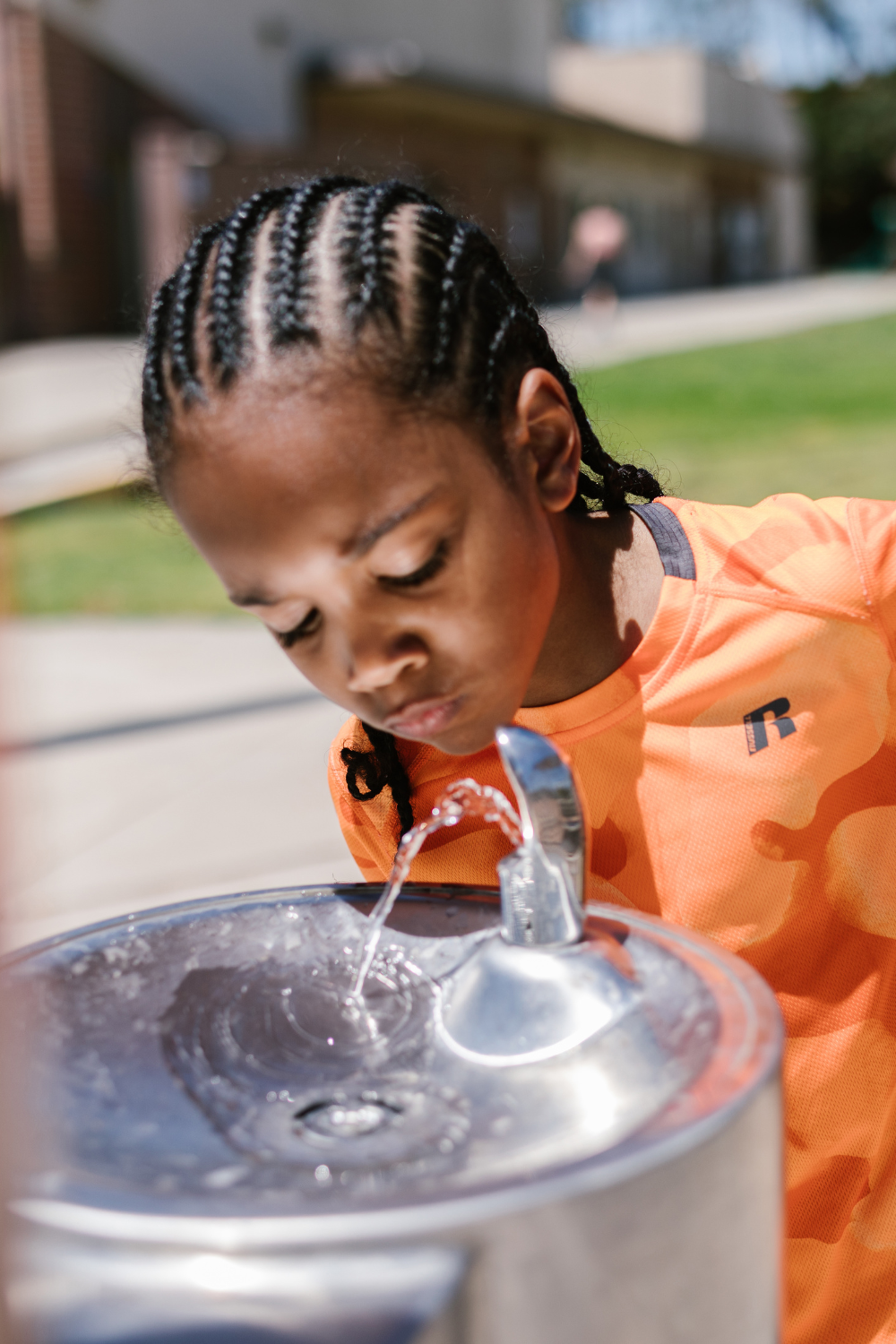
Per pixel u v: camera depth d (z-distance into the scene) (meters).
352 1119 0.64
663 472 1.49
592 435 1.00
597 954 0.67
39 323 16.61
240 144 18.11
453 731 0.77
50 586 6.58
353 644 0.73
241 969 0.81
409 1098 0.65
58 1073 0.69
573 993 0.65
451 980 0.74
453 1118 0.62
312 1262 0.46
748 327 17.91
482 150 25.09
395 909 0.85
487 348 0.78
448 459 0.73
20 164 16.56
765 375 12.97
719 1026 0.62
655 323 19.22
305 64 20.98
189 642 5.41
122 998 0.78
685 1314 0.53
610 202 30.33
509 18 26.12
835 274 42.50
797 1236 0.97
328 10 21.48
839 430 9.91
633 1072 0.61
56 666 5.09
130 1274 0.47
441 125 23.92
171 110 18.72
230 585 0.74
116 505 8.44
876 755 0.98
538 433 0.80
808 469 8.33
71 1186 0.50
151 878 2.99
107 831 3.33
